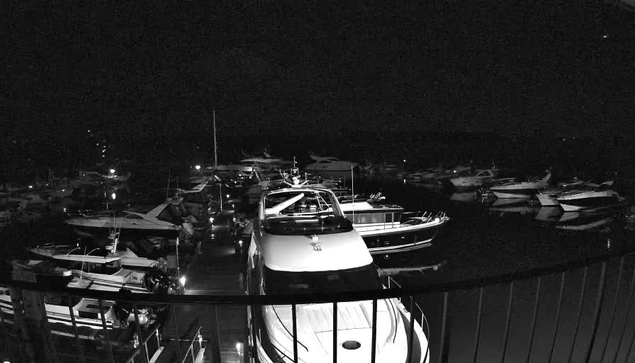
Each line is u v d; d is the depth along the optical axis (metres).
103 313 2.35
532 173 55.97
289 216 8.54
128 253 16.53
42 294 2.49
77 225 22.83
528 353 2.21
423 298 14.98
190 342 7.66
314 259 6.37
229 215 26.25
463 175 53.59
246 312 6.47
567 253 27.23
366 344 5.15
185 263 17.77
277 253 6.49
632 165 39.62
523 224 33.97
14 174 43.34
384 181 56.91
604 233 31.19
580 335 13.16
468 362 11.95
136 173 54.00
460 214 37.22
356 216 21.31
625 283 17.52
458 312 15.30
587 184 42.94
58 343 8.03
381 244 21.34
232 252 16.72
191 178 43.47
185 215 26.59
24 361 2.52
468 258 26.03
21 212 31.38
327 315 5.66
